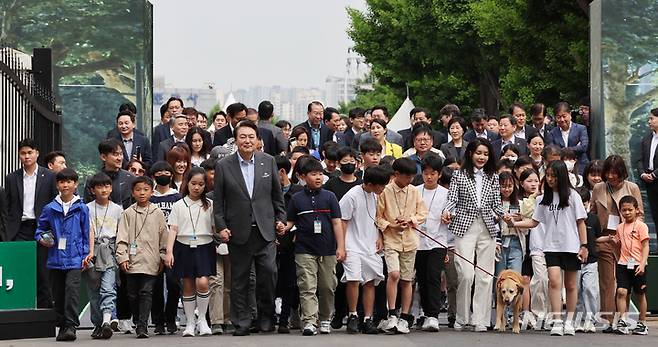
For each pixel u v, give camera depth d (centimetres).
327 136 2442
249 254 1664
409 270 1694
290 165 1847
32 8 2459
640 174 2244
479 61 5091
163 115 2344
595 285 1762
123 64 2458
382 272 1686
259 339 1599
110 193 1738
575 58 3616
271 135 2102
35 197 1773
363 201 1688
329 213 1677
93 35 2458
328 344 1534
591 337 1658
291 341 1569
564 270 1722
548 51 3750
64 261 1616
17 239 1772
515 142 2258
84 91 2455
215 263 1684
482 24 3984
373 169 1677
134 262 1653
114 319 1664
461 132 2223
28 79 1867
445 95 5438
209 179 1766
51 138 2064
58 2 2461
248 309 1675
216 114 2462
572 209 1716
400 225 1680
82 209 1628
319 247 1669
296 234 1680
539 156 2091
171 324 1723
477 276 1738
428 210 1727
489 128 2358
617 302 1744
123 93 2458
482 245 1742
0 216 1780
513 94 4009
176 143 1888
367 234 1688
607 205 1798
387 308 1708
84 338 1645
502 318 1717
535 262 1764
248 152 1675
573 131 2311
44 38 2459
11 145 1709
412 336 1639
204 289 1673
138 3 2467
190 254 1669
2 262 1599
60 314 1641
